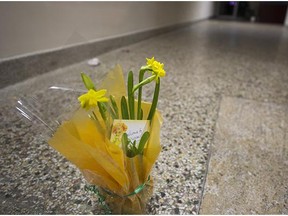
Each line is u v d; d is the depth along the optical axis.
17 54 0.89
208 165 0.51
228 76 1.24
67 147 0.31
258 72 1.34
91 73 1.09
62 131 0.31
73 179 0.46
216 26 4.18
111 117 0.32
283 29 4.14
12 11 0.84
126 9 1.75
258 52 1.99
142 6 2.02
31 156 0.52
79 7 1.22
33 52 0.97
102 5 1.43
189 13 3.70
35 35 0.97
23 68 0.91
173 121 0.71
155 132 0.34
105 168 0.31
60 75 1.05
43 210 0.39
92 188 0.40
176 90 0.99
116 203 0.35
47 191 0.43
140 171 0.34
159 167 0.50
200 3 4.34
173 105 0.83
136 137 0.32
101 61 1.34
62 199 0.41
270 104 0.87
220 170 0.50
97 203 0.40
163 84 1.06
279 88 1.06
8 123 0.64
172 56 1.67
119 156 0.31
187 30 3.29
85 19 1.29
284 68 1.46
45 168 0.49
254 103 0.87
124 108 0.33
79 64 1.25
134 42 1.99
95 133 0.33
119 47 1.74
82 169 0.33
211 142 0.60
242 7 6.30
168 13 2.75
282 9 5.26
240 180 0.47
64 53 1.14
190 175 0.48
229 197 0.43
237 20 5.96
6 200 0.41
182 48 1.98
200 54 1.80
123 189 0.33
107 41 1.55
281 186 0.46
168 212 0.39
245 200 0.43
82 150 0.31
